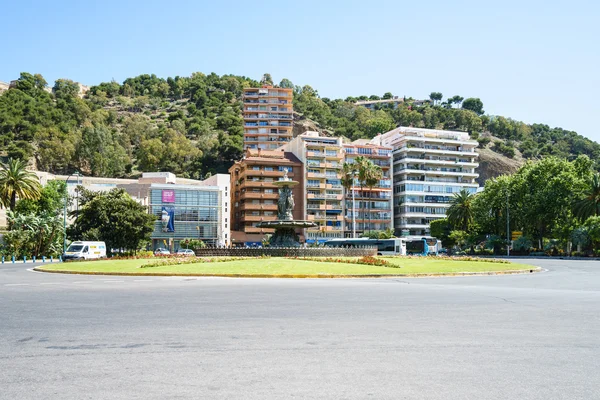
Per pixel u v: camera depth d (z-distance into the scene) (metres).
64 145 165.75
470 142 133.88
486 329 10.91
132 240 67.75
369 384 6.70
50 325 11.42
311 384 6.70
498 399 6.07
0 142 158.62
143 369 7.47
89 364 7.77
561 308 14.58
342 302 16.06
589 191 77.12
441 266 37.09
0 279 29.23
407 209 122.94
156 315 13.03
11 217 71.81
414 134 132.38
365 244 77.06
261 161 113.31
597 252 74.88
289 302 16.06
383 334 10.28
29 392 6.33
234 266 33.59
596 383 6.75
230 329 10.88
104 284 24.41
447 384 6.70
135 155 193.25
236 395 6.22
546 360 8.05
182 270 32.59
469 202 101.62
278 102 185.25
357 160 107.50
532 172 86.12
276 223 47.75
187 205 111.62
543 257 77.88
